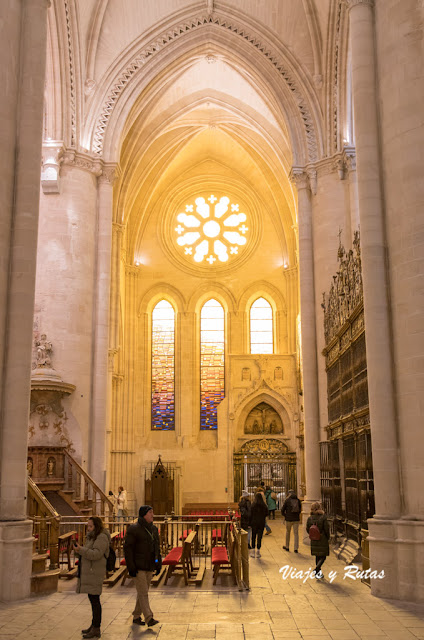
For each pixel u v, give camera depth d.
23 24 13.98
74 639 8.78
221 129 36.03
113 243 31.80
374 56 14.16
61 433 23.08
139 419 36.81
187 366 37.50
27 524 12.03
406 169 12.95
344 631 9.22
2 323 12.66
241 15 25.58
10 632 9.15
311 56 25.00
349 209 23.52
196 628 9.37
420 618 10.05
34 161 13.47
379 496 12.41
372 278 13.15
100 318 24.59
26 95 13.66
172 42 26.00
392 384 12.73
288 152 31.05
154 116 31.34
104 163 25.53
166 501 33.25
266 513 17.25
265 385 35.72
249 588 12.26
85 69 25.22
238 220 39.75
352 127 23.91
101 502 21.72
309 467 22.34
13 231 13.13
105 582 12.61
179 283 38.78
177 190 39.91
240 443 35.53
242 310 38.31
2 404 12.46
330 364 21.00
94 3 24.95
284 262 38.72
